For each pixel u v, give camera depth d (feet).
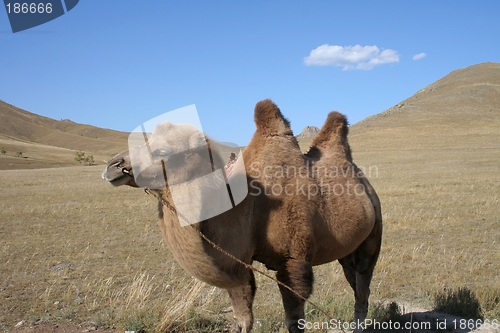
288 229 15.97
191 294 20.54
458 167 113.50
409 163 131.85
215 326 19.34
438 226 39.96
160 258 30.30
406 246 32.68
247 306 16.26
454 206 51.37
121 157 14.30
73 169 167.73
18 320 19.54
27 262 29.12
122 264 28.73
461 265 27.63
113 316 19.80
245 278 15.33
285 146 17.16
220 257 14.46
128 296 22.30
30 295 22.74
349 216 17.79
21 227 41.68
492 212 46.85
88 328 18.61
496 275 25.57
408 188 69.67
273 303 21.97
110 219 46.26
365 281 19.67
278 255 16.14
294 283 15.84
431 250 31.45
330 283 24.85
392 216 44.80
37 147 387.14
